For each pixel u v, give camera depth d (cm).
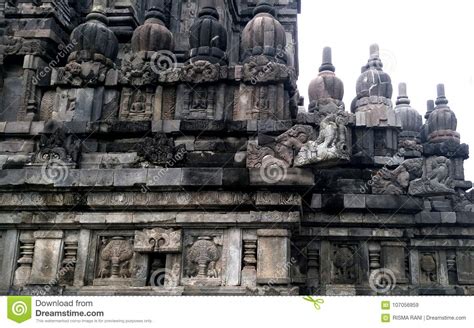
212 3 1231
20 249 1073
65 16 1474
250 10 2100
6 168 1117
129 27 1528
